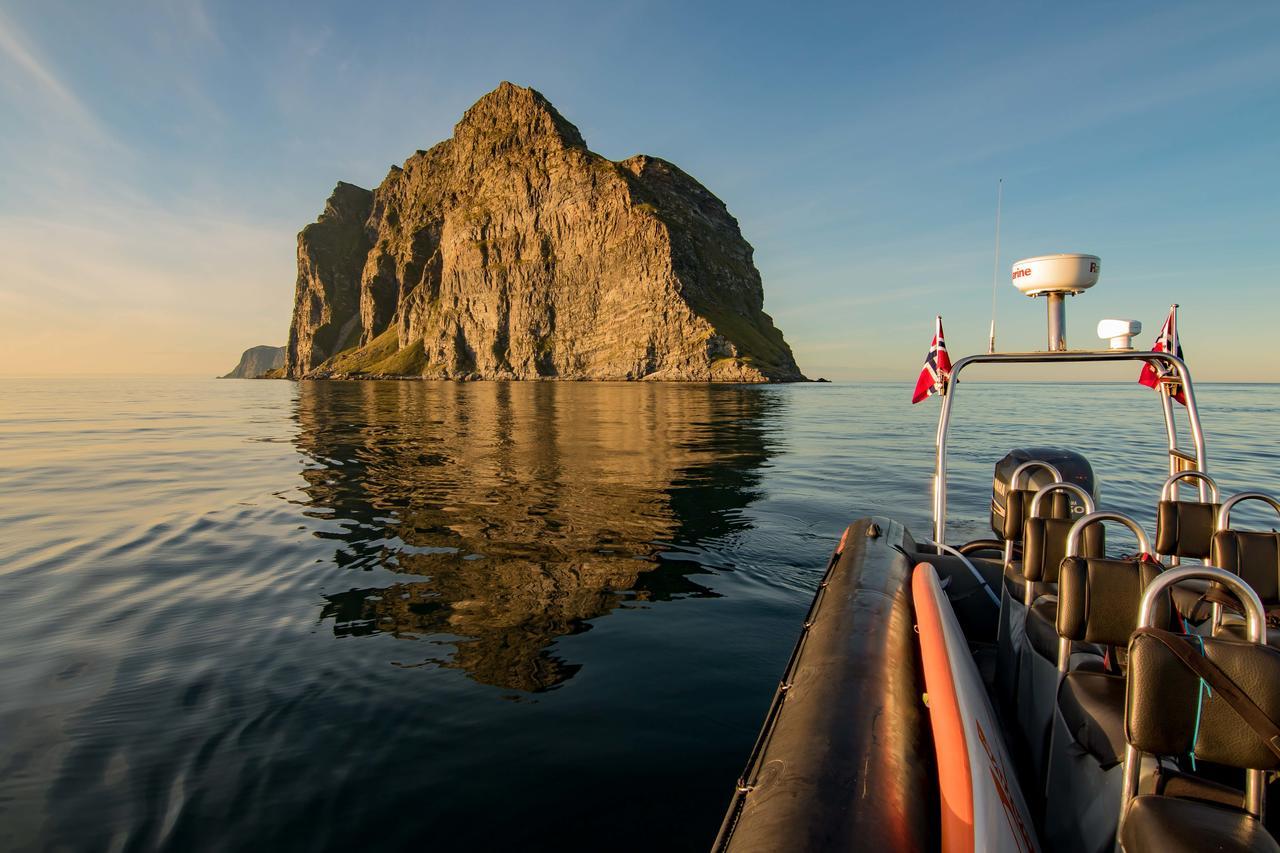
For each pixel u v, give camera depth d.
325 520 9.95
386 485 13.23
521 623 5.68
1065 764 2.49
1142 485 13.20
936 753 2.42
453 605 6.13
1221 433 25.98
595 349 164.38
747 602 6.22
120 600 6.27
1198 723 1.71
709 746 3.71
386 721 3.99
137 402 55.19
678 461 17.09
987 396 76.88
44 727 3.93
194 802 3.21
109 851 2.87
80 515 10.37
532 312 177.62
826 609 3.82
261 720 4.01
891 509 10.77
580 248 172.25
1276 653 1.67
